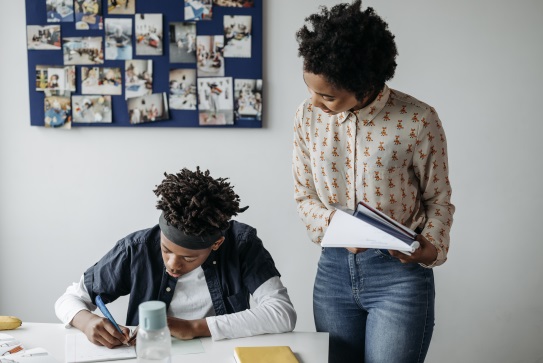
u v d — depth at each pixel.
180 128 2.53
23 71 2.53
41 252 2.62
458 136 2.51
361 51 1.39
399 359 1.65
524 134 2.49
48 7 2.47
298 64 2.48
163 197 1.44
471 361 2.62
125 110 2.50
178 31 2.46
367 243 1.36
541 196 2.52
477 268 2.57
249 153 2.54
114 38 2.47
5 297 2.65
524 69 2.46
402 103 1.57
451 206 1.66
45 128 2.55
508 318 2.59
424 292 1.64
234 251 1.67
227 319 1.50
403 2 2.45
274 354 1.34
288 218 2.57
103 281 1.64
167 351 1.12
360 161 1.61
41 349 1.38
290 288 2.61
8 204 2.60
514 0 2.43
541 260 2.55
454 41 2.46
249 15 2.45
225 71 2.47
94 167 2.56
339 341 1.76
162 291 1.64
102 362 1.34
